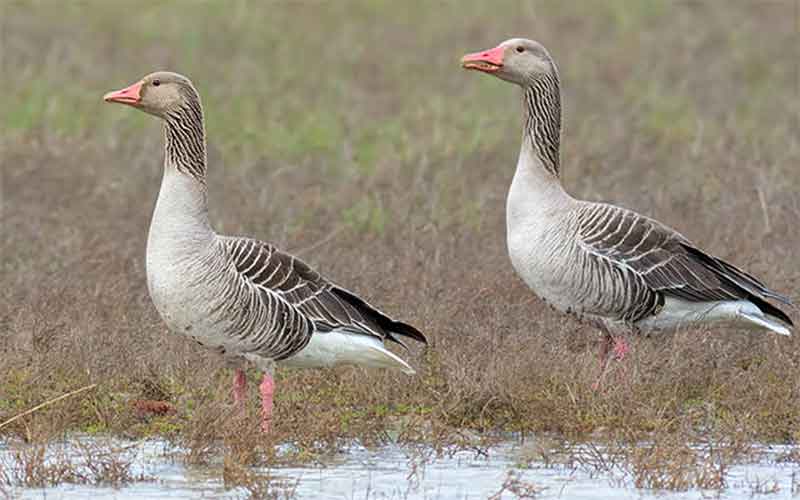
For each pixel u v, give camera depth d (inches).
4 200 882.8
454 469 506.3
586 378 565.6
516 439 544.7
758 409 548.4
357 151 1048.8
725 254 733.9
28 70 1274.6
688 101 1251.2
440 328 620.1
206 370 579.8
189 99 540.1
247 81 1299.2
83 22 1531.7
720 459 505.0
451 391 561.0
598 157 996.6
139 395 569.9
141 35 1491.1
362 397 570.6
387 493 475.8
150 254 527.8
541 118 607.2
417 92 1279.5
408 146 1052.5
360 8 1644.9
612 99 1262.3
